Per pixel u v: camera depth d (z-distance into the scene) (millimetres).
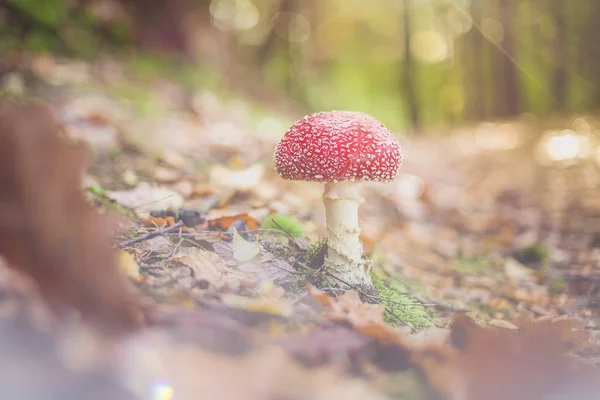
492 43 2738
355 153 446
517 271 711
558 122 2285
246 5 2439
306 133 454
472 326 430
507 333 422
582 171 1374
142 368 302
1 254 321
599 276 683
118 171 695
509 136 2182
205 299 388
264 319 375
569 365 401
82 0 1363
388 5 3078
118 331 317
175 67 1456
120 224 489
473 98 2998
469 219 1004
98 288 329
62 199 339
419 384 346
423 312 493
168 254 455
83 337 303
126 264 392
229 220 548
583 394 373
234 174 778
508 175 1440
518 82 2797
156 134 893
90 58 1259
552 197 1163
